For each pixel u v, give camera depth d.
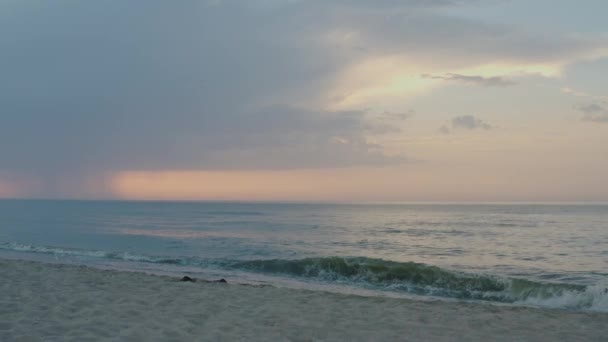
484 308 8.66
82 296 8.28
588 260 19.52
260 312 7.53
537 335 6.69
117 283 9.96
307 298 9.06
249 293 9.37
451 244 26.42
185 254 21.12
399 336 6.32
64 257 18.16
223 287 10.03
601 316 8.11
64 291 8.75
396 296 11.68
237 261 16.64
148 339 5.59
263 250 22.89
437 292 12.46
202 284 10.38
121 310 7.24
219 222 52.19
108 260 17.56
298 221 55.31
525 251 22.81
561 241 28.28
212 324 6.54
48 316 6.65
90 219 57.81
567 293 11.24
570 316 8.07
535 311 8.50
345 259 15.43
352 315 7.58
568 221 53.44
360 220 57.91
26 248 21.16
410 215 77.06
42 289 8.88
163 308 7.52
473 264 18.25
